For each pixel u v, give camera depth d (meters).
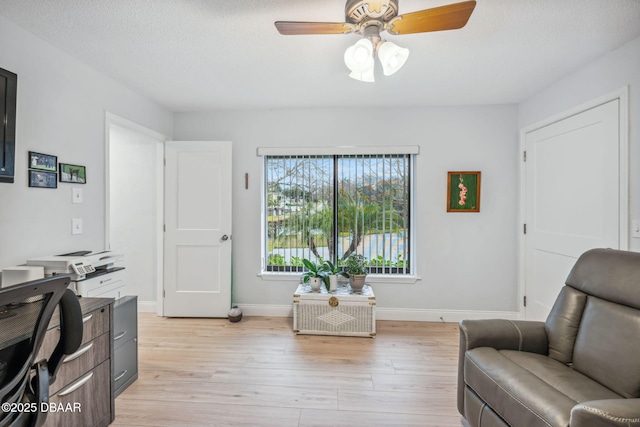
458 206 2.99
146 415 1.67
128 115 2.57
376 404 1.76
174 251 3.10
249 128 3.17
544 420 1.03
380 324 2.96
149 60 2.09
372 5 1.32
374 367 2.16
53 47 1.87
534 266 2.74
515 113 2.95
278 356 2.31
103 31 1.74
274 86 2.55
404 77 2.37
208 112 3.20
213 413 1.68
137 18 1.62
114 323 1.83
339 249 3.18
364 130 3.08
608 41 1.84
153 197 3.20
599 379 1.29
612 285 1.42
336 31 1.48
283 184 3.22
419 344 2.53
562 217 2.40
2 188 1.58
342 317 2.68
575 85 2.26
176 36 1.80
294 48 1.95
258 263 3.18
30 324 0.98
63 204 1.93
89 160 2.14
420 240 3.04
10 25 1.62
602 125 2.03
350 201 3.16
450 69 2.23
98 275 1.84
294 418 1.64
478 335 1.55
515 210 2.96
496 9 1.55
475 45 1.90
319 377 2.03
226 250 3.08
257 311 3.18
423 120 3.03
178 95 2.75
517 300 2.96
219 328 2.85
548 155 2.55
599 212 2.06
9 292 0.75
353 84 2.51
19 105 1.67
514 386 1.19
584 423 0.88
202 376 2.04
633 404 0.89
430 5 1.54
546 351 1.58
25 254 1.70
